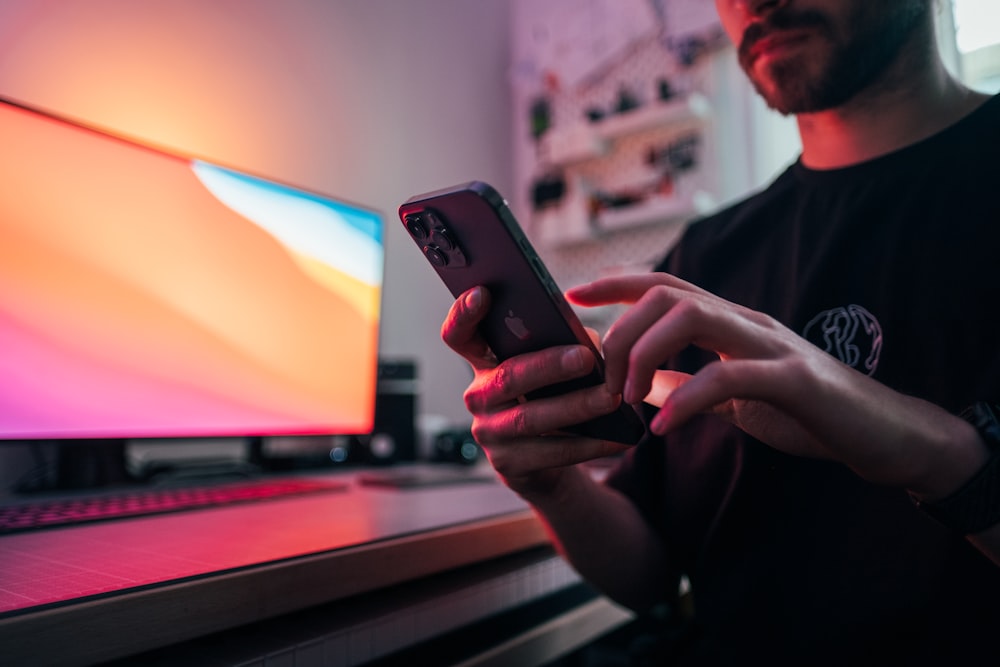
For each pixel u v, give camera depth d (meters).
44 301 0.75
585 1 2.04
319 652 0.53
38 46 1.06
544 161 2.04
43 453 1.03
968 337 0.60
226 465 1.13
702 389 0.33
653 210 1.80
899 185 0.68
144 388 0.82
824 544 0.62
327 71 1.56
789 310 0.70
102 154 0.81
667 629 1.13
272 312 0.97
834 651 0.59
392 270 1.67
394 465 1.35
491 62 2.11
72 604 0.40
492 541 0.71
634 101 1.92
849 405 0.37
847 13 0.66
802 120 0.79
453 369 1.81
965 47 1.39
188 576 0.46
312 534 0.62
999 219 0.62
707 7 1.80
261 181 0.97
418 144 1.80
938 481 0.42
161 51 1.23
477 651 0.67
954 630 0.55
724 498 0.71
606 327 1.80
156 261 0.85
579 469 0.68
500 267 0.43
